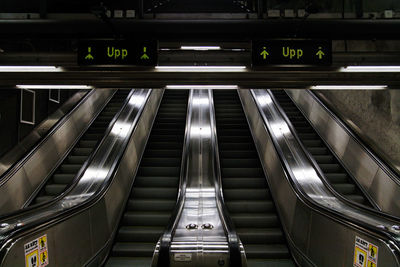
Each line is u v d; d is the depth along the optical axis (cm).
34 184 641
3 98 717
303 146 691
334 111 834
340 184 664
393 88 595
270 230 563
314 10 421
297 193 491
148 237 540
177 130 931
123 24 442
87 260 428
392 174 566
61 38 461
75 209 399
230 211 612
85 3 618
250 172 727
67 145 795
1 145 706
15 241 286
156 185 692
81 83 625
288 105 1076
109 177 544
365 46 694
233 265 325
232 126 949
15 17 454
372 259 304
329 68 499
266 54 451
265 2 532
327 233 394
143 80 616
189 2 799
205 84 629
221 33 448
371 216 429
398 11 545
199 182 662
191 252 337
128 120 810
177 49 497
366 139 682
